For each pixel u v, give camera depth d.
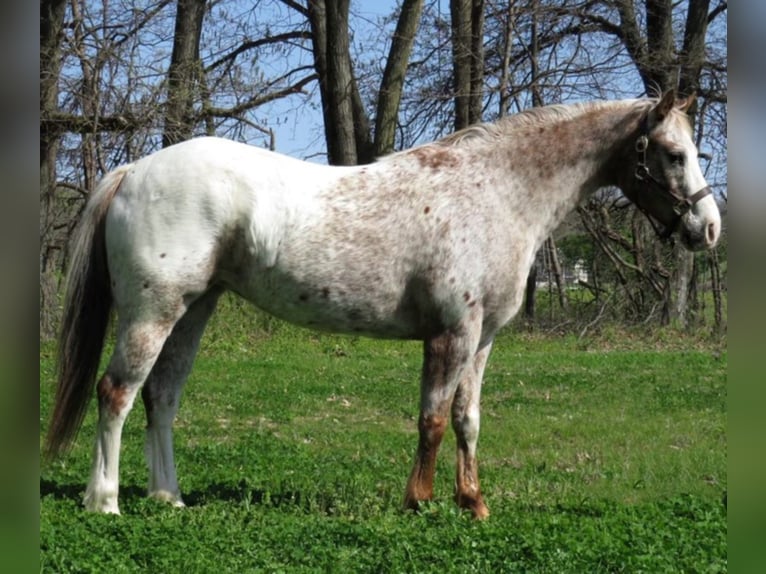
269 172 6.57
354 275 6.60
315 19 24.52
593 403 13.27
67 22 19.59
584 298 29.62
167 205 6.43
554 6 23.81
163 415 6.97
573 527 6.18
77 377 6.64
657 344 22.86
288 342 20.08
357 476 8.11
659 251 24.83
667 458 9.45
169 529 5.90
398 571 5.22
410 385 14.75
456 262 6.60
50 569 4.97
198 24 23.17
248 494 7.07
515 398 13.58
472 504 6.82
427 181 6.71
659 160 6.96
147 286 6.41
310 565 5.38
